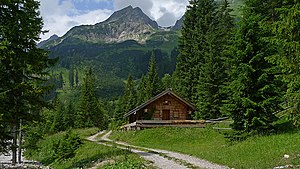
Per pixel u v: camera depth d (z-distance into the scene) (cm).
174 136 3809
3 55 2116
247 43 2536
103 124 9012
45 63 2409
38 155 4647
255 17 2539
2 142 2266
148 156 2469
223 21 5822
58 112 8569
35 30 2295
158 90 7894
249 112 2467
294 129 2369
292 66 1652
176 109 5094
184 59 6253
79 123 8481
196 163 2069
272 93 2500
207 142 3284
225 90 2698
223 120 4153
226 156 2214
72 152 3544
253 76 2528
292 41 1638
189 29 6378
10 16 2205
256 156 1989
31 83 2297
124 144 3844
